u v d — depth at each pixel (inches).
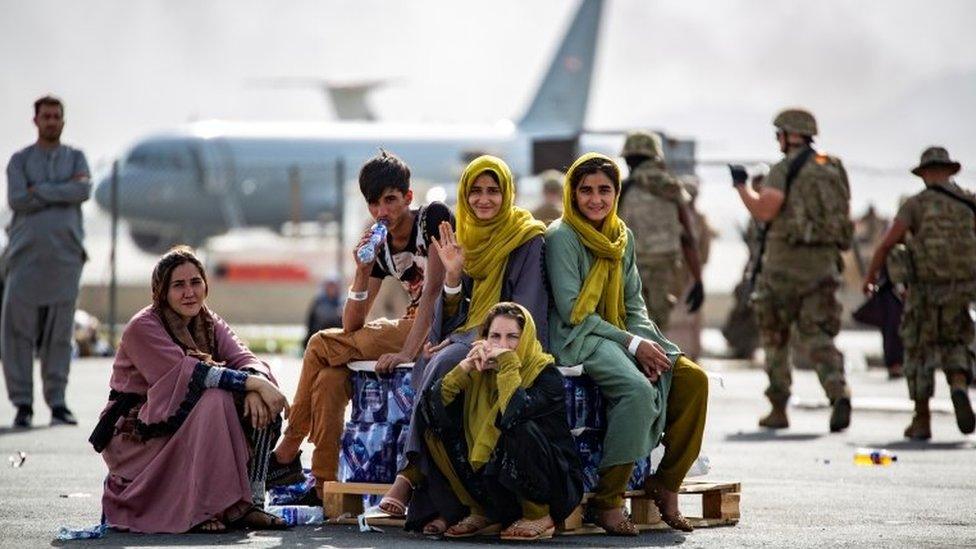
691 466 615.2
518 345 570.3
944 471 858.8
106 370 1792.6
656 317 1115.3
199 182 5300.2
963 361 1041.5
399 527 612.4
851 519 658.2
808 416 1248.2
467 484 580.7
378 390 626.5
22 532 599.5
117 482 606.2
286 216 5378.9
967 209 1044.5
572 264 609.6
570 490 574.2
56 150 1073.5
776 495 747.4
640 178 1117.1
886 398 1421.0
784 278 1087.6
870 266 1069.1
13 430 1050.7
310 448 922.7
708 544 577.0
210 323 629.3
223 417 599.2
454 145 5546.3
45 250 1069.1
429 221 634.2
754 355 2034.9
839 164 1091.3
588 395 597.3
